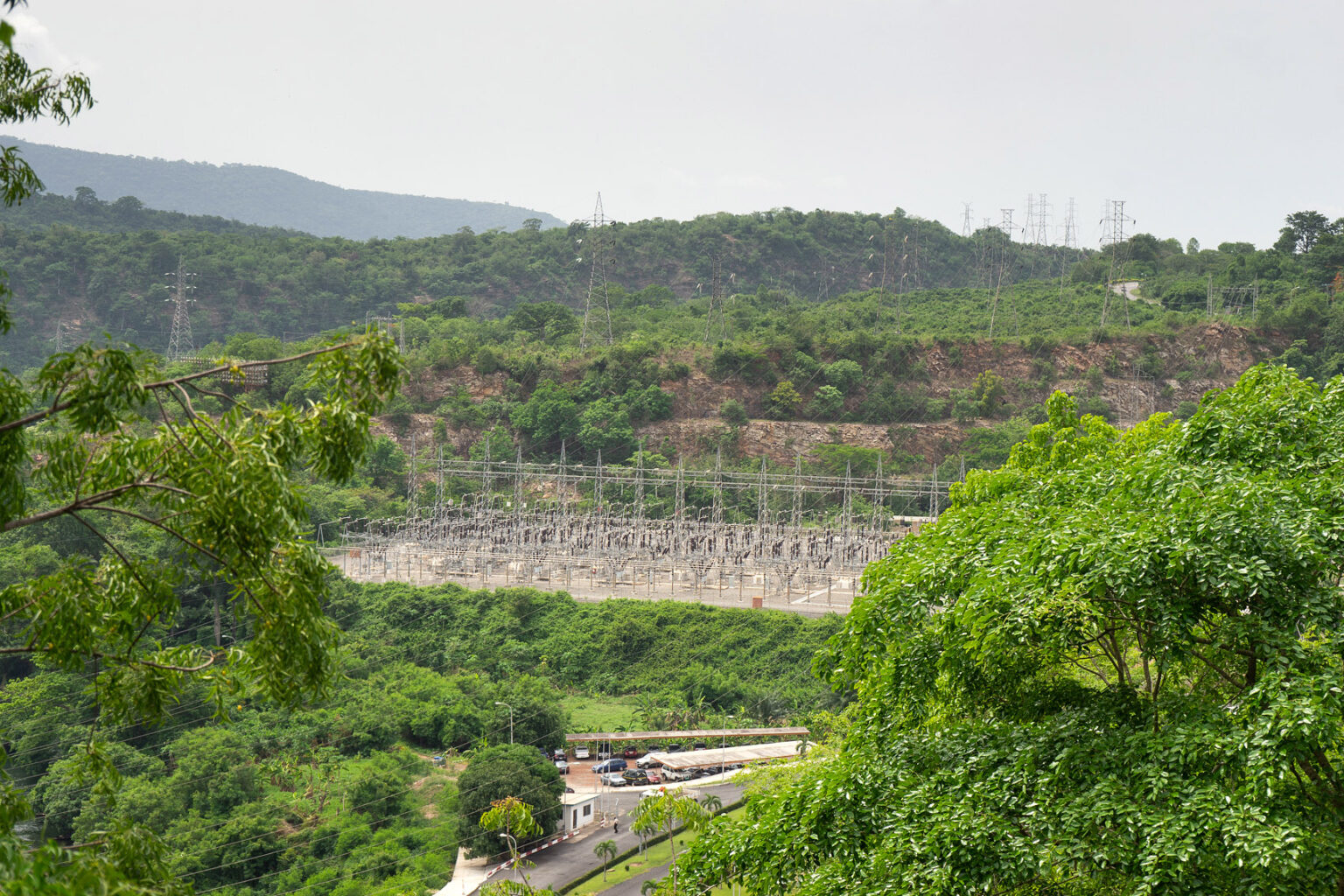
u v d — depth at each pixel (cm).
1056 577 2112
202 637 9131
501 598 11231
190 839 6091
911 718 2559
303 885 5859
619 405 18962
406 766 7469
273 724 7819
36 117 1580
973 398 19425
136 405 1446
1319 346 19688
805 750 6322
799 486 14575
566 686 9788
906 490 17350
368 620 10850
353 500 15138
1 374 1377
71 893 1069
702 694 9231
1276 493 2183
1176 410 19088
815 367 19738
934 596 2492
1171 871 1756
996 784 2150
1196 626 2081
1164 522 2102
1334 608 1980
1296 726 1777
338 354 1548
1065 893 2209
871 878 2105
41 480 1529
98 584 1631
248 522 1399
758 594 12188
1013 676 2488
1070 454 3553
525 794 6425
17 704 7212
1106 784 1952
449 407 18900
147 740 7338
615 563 13025
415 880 5791
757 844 2369
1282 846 1681
